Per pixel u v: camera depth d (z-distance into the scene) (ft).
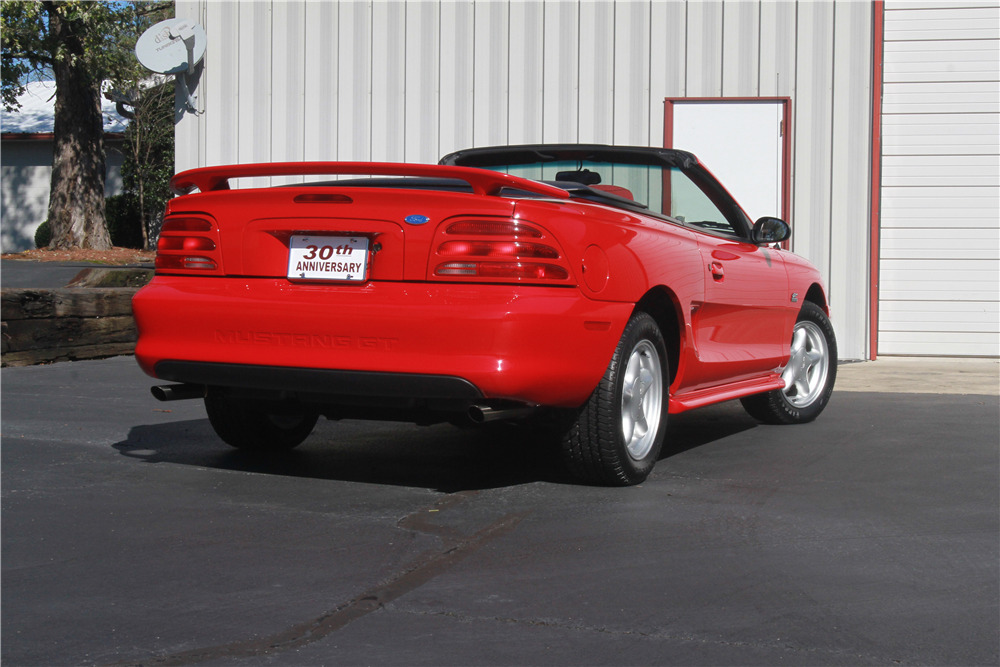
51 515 10.77
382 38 30.83
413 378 10.86
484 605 8.17
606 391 11.84
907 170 29.81
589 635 7.58
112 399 19.26
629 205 13.62
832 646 7.44
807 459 14.47
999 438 16.35
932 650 7.39
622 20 29.81
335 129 31.19
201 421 16.96
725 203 15.87
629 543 9.94
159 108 84.38
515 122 30.37
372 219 11.26
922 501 11.85
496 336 10.69
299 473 13.07
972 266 29.76
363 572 8.96
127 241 85.87
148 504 11.30
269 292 11.57
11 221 92.12
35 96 105.60
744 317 15.49
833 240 29.27
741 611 8.11
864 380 24.45
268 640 7.41
